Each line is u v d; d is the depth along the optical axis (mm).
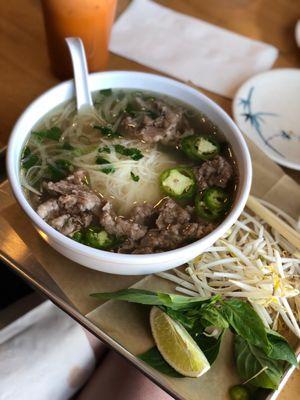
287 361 285
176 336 281
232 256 338
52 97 327
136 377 338
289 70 453
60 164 322
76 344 338
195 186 319
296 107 438
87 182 319
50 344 333
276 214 355
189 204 314
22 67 432
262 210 347
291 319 312
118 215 310
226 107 432
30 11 471
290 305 327
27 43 449
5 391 312
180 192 316
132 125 344
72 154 328
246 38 479
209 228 289
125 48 453
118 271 281
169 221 298
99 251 262
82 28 386
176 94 345
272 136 417
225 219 283
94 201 299
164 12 486
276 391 274
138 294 287
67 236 284
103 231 293
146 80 344
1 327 356
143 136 337
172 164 335
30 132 319
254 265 329
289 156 405
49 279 310
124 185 322
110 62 444
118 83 346
